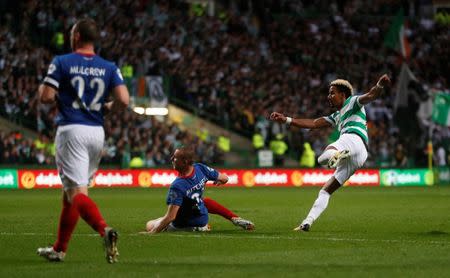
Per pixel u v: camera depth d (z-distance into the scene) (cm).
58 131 1716
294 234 2381
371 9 8600
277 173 6494
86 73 1714
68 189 1706
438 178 6894
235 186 6312
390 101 7606
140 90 6556
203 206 2466
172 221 2431
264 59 7550
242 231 2492
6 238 2273
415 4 8706
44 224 2819
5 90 6575
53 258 1784
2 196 4800
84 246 2072
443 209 3644
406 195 4922
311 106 7306
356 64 7831
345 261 1783
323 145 7025
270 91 7294
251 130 7106
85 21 1738
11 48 6750
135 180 6241
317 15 8500
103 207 3816
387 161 7006
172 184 2395
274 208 3722
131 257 1881
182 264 1744
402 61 7625
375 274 1598
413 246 2050
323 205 2520
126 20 7238
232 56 7462
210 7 8312
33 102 6506
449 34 8344
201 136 6906
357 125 2498
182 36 7394
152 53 7138
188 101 7100
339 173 2520
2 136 6128
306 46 7838
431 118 7125
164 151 6525
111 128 6450
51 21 7050
